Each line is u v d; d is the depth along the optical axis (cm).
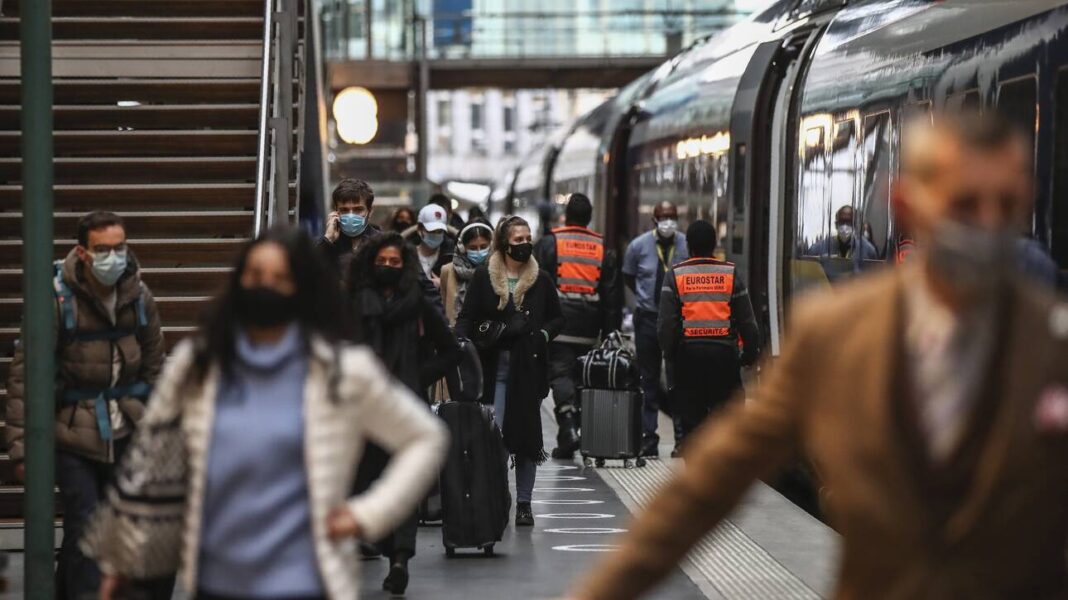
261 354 1150
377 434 1170
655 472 3541
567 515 2991
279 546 1124
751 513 2883
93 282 1905
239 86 3809
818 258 3591
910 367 742
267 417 1133
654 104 6062
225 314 1155
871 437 743
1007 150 717
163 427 1165
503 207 14288
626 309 5875
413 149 10831
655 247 4047
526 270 2864
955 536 733
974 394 734
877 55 3206
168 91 3806
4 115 3597
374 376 1153
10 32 3722
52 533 1808
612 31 11150
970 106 2631
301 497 1131
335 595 1123
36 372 1795
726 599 2186
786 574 2347
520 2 12200
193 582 1140
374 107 5138
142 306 1941
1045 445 721
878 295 761
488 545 2548
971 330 735
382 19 10850
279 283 1157
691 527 804
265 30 3553
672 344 3347
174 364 1172
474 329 2862
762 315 4078
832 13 3947
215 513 1135
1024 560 734
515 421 2853
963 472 733
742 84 4266
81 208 3434
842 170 3400
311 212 5619
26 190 1783
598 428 3534
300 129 4347
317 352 1142
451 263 3391
